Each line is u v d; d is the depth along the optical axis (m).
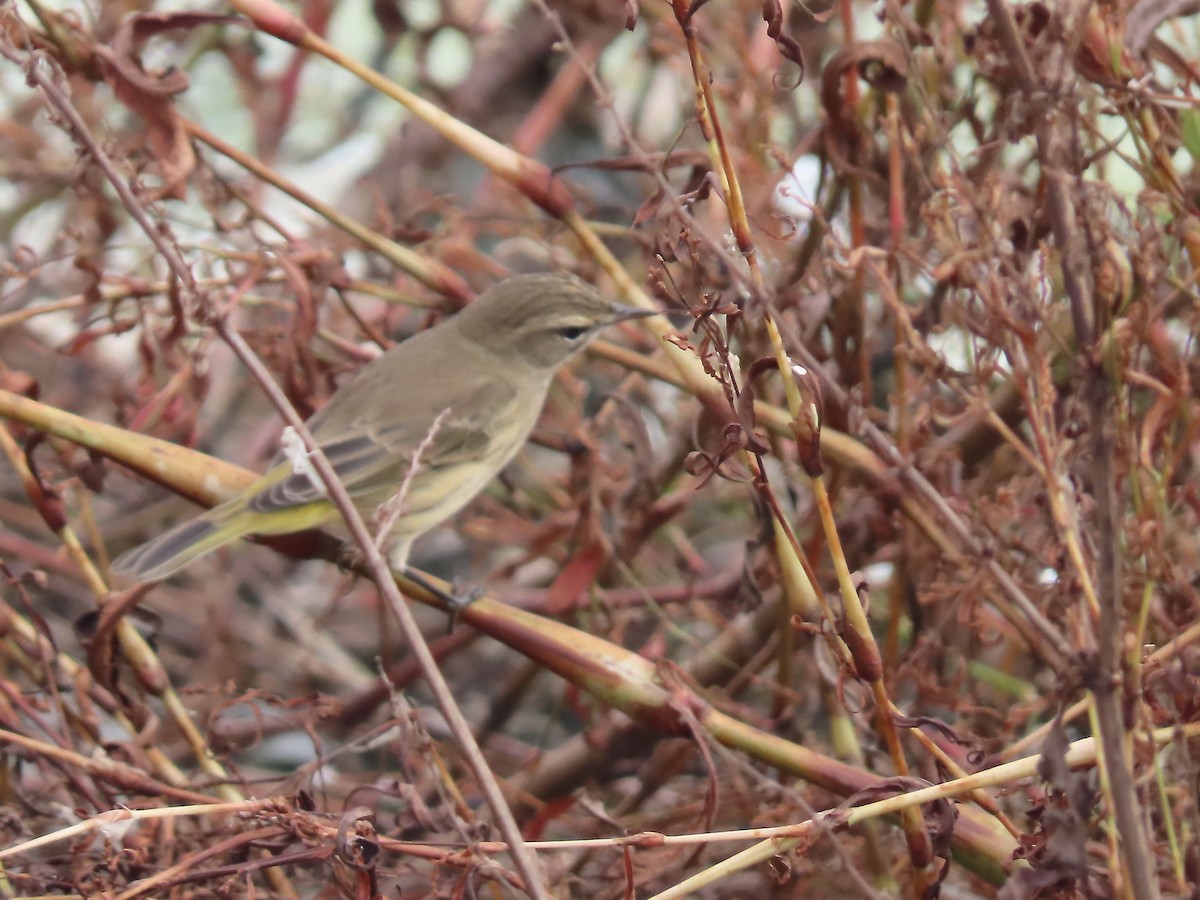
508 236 12.09
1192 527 7.88
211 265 10.31
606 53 14.79
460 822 7.28
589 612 11.15
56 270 13.33
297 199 10.16
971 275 6.93
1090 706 6.43
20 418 8.92
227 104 14.76
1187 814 6.72
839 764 7.76
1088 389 5.88
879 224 9.24
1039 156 6.39
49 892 8.16
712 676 10.73
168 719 11.10
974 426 9.63
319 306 10.12
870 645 6.80
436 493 10.26
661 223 8.10
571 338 10.70
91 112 9.48
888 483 8.94
